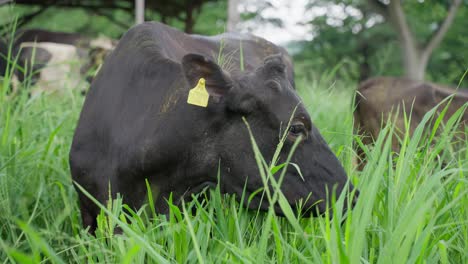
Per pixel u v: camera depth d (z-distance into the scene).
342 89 7.80
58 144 4.72
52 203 4.14
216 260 2.93
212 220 3.12
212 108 3.56
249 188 3.54
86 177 3.96
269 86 3.54
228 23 10.03
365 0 18.70
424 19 21.91
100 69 4.29
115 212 3.11
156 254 2.50
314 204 3.48
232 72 3.98
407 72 17.80
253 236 3.40
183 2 14.34
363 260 2.61
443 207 2.94
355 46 22.34
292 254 2.88
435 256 2.75
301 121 3.50
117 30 17.77
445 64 22.11
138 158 3.66
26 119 4.80
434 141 5.32
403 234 2.53
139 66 3.91
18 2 13.88
